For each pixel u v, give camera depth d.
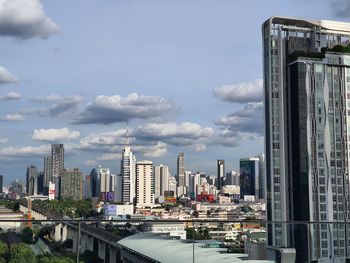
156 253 147.62
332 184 164.38
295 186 163.88
